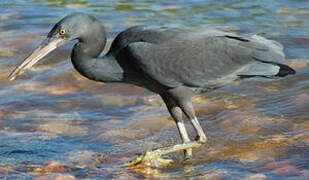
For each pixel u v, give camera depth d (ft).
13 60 52.11
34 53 34.73
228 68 35.14
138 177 31.65
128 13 65.31
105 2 70.08
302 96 41.91
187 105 35.14
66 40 34.78
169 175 31.76
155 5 68.69
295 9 66.13
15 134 38.06
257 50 35.32
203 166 32.68
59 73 49.62
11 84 47.39
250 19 62.44
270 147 34.27
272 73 35.01
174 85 34.86
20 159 34.09
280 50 36.45
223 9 66.44
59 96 45.11
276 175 30.58
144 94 45.37
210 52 34.99
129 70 35.42
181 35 35.29
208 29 36.86
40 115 41.37
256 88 44.65
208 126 38.37
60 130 38.75
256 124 37.83
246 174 30.89
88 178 31.45
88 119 40.65
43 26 61.26
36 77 48.96
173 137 37.37
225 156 33.73
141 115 41.04
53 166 33.04
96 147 36.01
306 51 51.98
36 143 36.58
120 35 36.09
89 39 34.94
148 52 34.35
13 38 57.52
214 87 36.14
